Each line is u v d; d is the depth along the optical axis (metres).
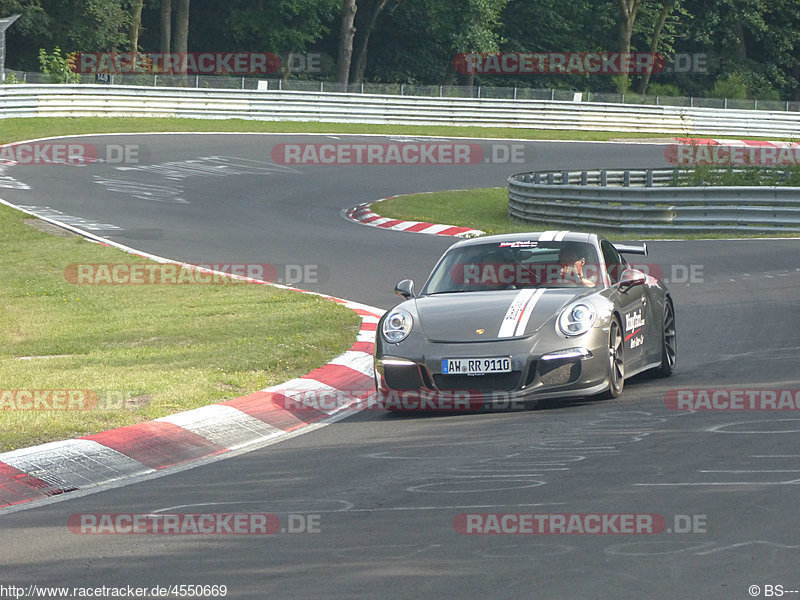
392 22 130.50
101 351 24.73
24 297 33.09
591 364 17.38
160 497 13.34
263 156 75.75
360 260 39.50
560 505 11.80
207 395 18.78
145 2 118.69
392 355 17.64
